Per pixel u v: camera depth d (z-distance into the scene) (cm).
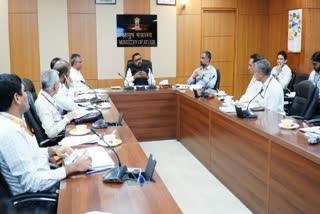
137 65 605
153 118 541
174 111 547
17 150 195
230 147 357
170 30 732
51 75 337
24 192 196
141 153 236
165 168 433
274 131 284
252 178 314
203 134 434
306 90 417
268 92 396
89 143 257
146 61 618
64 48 690
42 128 331
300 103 425
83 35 695
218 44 770
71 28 689
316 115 454
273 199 281
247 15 773
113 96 521
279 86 398
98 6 694
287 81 655
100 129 300
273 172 278
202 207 334
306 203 239
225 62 781
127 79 597
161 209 159
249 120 326
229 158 362
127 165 213
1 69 670
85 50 700
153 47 728
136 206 162
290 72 660
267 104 396
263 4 777
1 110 203
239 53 782
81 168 202
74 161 213
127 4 706
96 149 239
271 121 321
